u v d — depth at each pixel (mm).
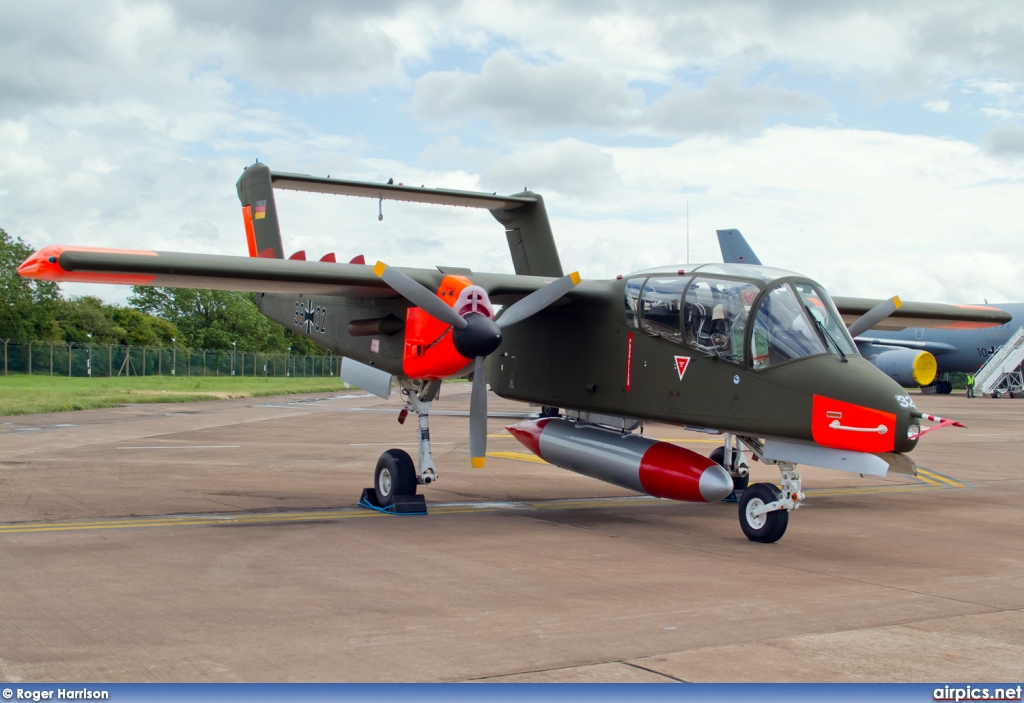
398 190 13844
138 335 79688
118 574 6621
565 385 10797
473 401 9414
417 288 9180
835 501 12258
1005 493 13219
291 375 77125
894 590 6613
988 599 6340
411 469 10148
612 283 10383
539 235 15453
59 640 4953
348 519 9508
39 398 31828
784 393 8398
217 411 29953
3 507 9773
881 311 10367
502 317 9859
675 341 9414
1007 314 15258
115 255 8930
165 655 4723
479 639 5113
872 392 7836
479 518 9828
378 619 5504
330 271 9727
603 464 10195
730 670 4645
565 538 8625
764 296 8742
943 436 24031
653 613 5789
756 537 8680
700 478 9203
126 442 18125
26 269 8875
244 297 97438
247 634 5125
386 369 10906
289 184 13727
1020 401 45281
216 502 10500
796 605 6086
